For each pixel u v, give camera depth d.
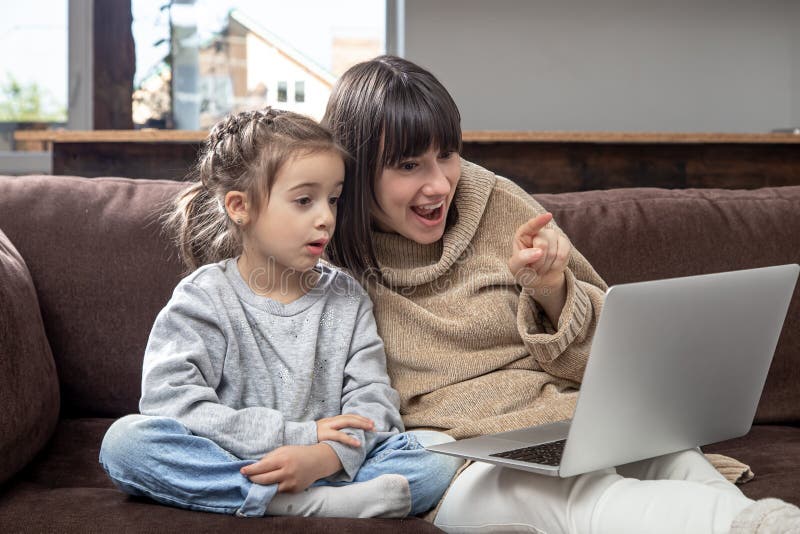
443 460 1.17
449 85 2.93
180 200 1.46
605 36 2.96
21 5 2.89
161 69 2.88
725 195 1.71
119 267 1.54
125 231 1.55
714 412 1.14
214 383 1.20
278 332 1.25
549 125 2.96
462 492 1.13
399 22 2.96
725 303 1.05
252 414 1.12
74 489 1.18
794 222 1.66
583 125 2.97
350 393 1.24
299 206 1.22
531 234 1.22
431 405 1.31
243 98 2.92
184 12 2.88
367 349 1.28
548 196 1.70
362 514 1.07
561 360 1.31
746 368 1.14
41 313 1.50
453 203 1.41
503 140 2.09
